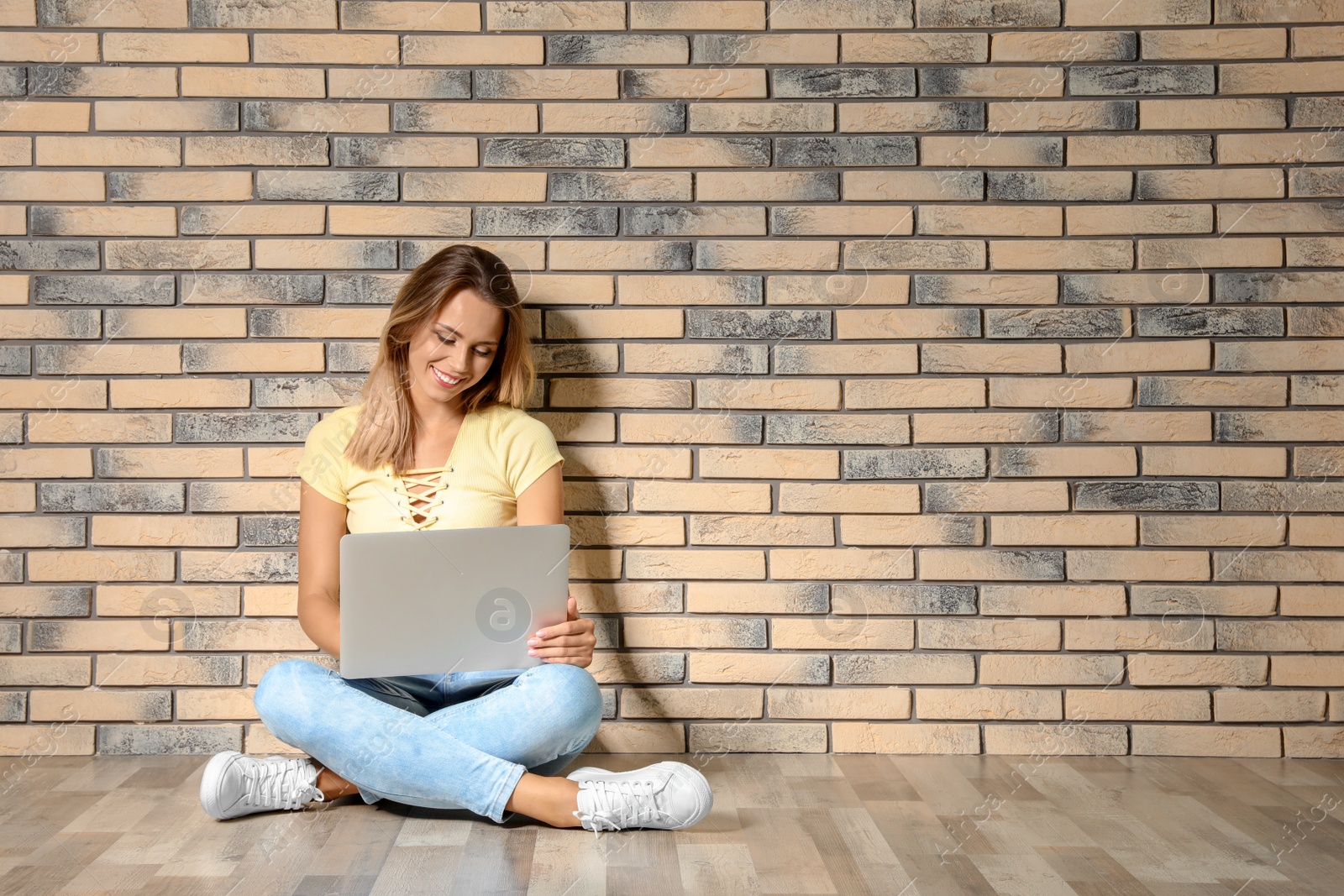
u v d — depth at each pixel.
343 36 2.05
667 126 2.07
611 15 2.06
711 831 1.61
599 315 2.07
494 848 1.52
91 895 1.34
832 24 2.07
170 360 2.06
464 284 1.78
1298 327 2.07
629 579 2.08
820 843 1.55
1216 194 2.07
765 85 2.07
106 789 1.82
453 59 2.06
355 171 2.06
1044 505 2.07
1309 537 2.06
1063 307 2.08
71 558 2.05
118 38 2.04
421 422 1.87
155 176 2.05
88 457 2.05
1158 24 2.07
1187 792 1.83
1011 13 2.07
